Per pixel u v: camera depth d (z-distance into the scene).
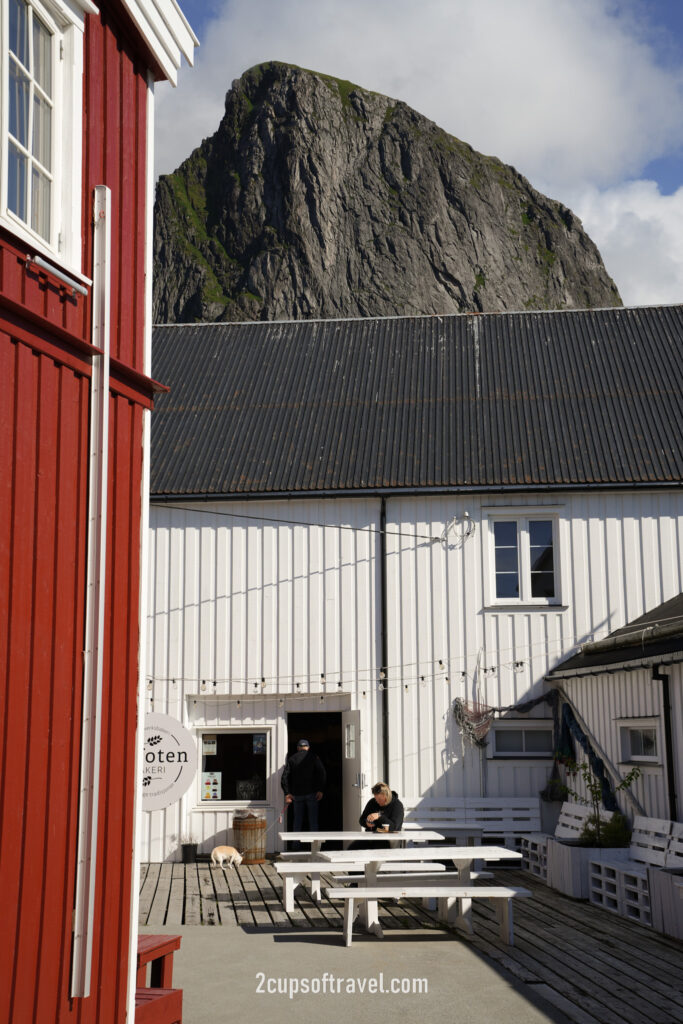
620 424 18.14
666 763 12.12
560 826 15.46
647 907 11.02
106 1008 6.02
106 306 6.16
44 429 5.58
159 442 18.70
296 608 17.34
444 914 11.05
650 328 20.88
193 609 17.44
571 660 16.48
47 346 5.64
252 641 17.31
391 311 111.31
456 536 17.31
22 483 5.34
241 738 17.58
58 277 5.71
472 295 117.88
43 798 5.43
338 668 17.14
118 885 6.27
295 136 117.62
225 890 13.38
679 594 16.42
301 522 17.55
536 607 17.00
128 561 6.59
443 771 16.72
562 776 16.38
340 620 17.27
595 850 12.80
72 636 5.80
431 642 17.08
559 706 16.50
